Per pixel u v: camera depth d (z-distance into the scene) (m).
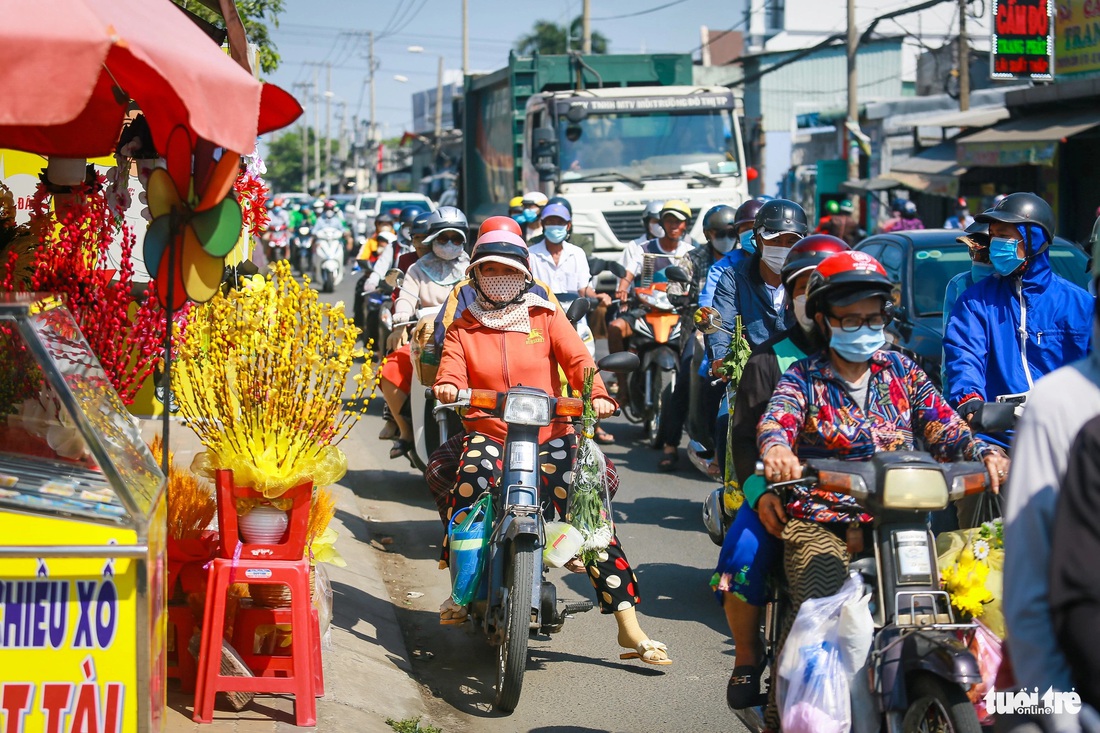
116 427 3.83
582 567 5.53
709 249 9.75
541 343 5.68
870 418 3.73
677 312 10.24
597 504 5.30
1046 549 2.54
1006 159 17.45
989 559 3.80
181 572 4.64
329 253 26.12
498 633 5.03
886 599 3.46
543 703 5.17
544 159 15.65
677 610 6.54
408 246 13.16
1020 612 2.53
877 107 30.11
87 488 3.29
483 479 5.33
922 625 3.40
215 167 3.79
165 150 4.27
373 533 8.12
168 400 3.88
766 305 6.24
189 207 3.89
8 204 5.20
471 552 5.15
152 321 4.68
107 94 5.19
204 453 4.68
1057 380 2.60
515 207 14.34
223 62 3.64
